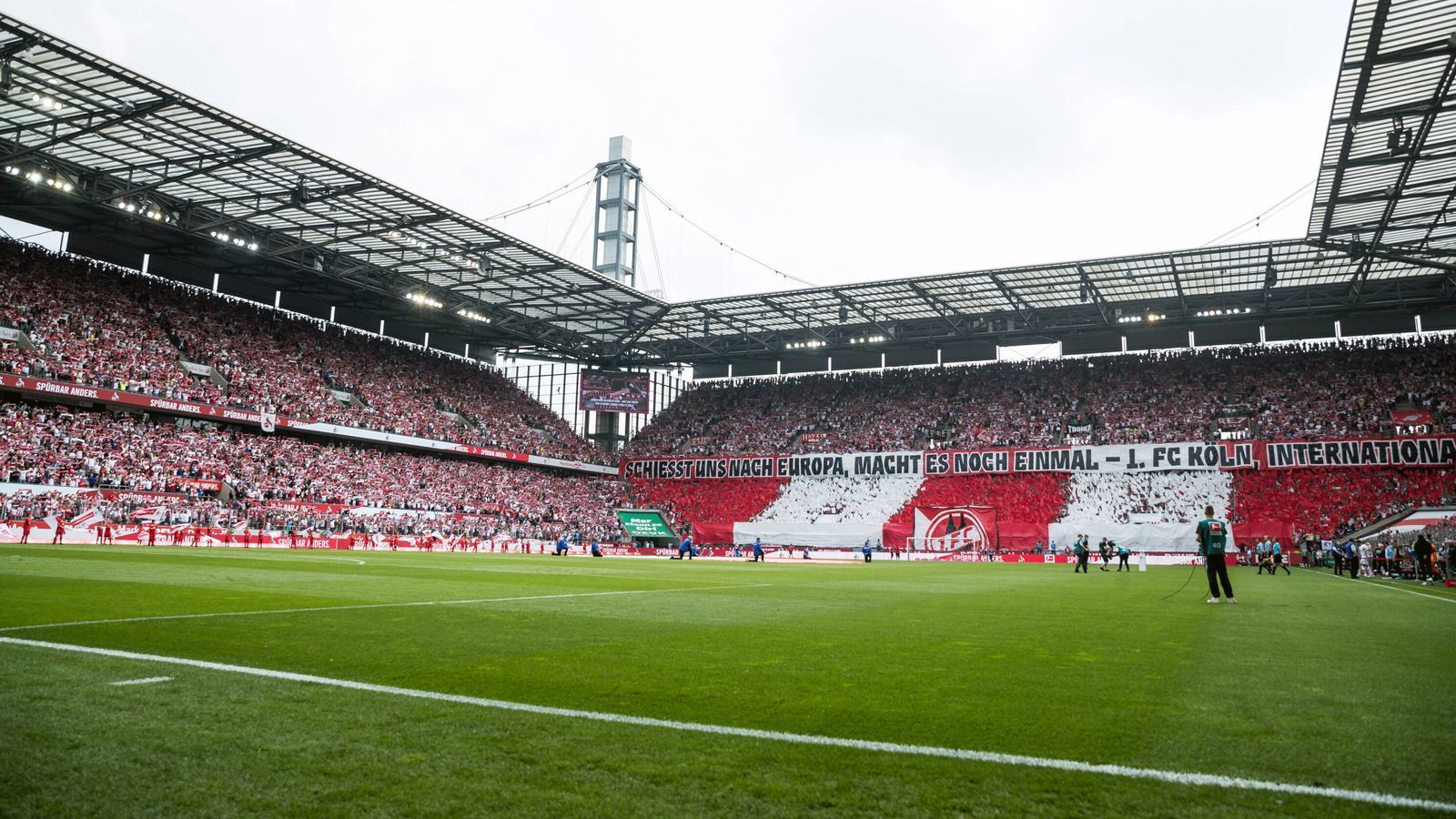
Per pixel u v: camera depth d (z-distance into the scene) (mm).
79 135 33594
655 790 3906
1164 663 7742
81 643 7758
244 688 5922
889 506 60125
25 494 37656
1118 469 55531
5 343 42219
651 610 12664
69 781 3889
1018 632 10281
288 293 61688
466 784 3957
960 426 63625
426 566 26438
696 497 66812
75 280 48625
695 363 79375
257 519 44031
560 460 68062
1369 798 3855
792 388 74938
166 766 4125
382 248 49125
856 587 20328
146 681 6059
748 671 7078
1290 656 8258
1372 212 37000
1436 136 30031
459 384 68938
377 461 55844
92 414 44125
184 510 41656
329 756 4344
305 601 12781
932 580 25047
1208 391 59250
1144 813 3670
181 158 37188
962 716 5438
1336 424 53031
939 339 65312
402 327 70000
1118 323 59312
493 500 59719
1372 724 5270
